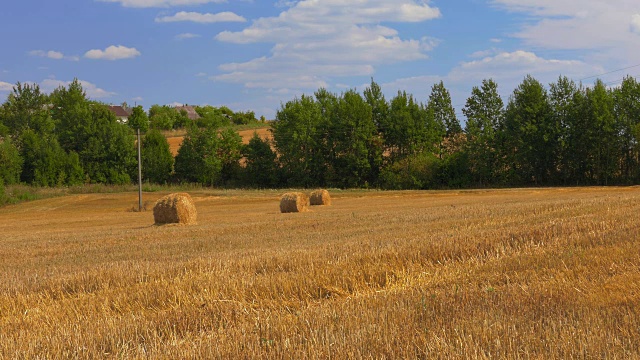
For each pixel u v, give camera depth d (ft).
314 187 227.20
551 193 155.33
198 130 231.09
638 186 182.70
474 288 24.43
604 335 17.01
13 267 43.37
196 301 26.04
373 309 21.68
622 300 20.49
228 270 33.22
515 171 211.20
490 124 214.69
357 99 228.63
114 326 21.93
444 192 177.37
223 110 399.65
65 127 240.12
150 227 83.35
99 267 37.81
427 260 34.06
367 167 223.30
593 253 30.12
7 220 126.62
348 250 37.96
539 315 19.52
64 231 85.20
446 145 238.68
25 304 29.17
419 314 20.52
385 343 17.52
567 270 26.37
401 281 28.91
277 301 26.32
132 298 27.89
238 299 26.61
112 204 162.40
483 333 17.66
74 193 186.29
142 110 316.81
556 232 40.22
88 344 19.97
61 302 28.84
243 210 127.44
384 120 231.50
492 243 37.29
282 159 227.40
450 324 19.03
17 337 21.79
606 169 200.75
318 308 22.77
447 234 43.29
